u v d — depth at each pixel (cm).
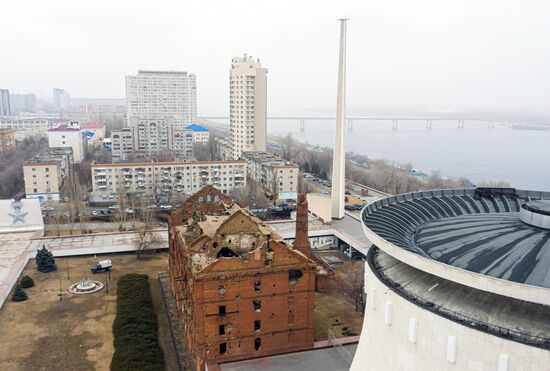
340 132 10762
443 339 2516
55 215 11800
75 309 6988
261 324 5397
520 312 2411
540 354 2184
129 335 6009
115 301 7300
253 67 18962
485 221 3288
